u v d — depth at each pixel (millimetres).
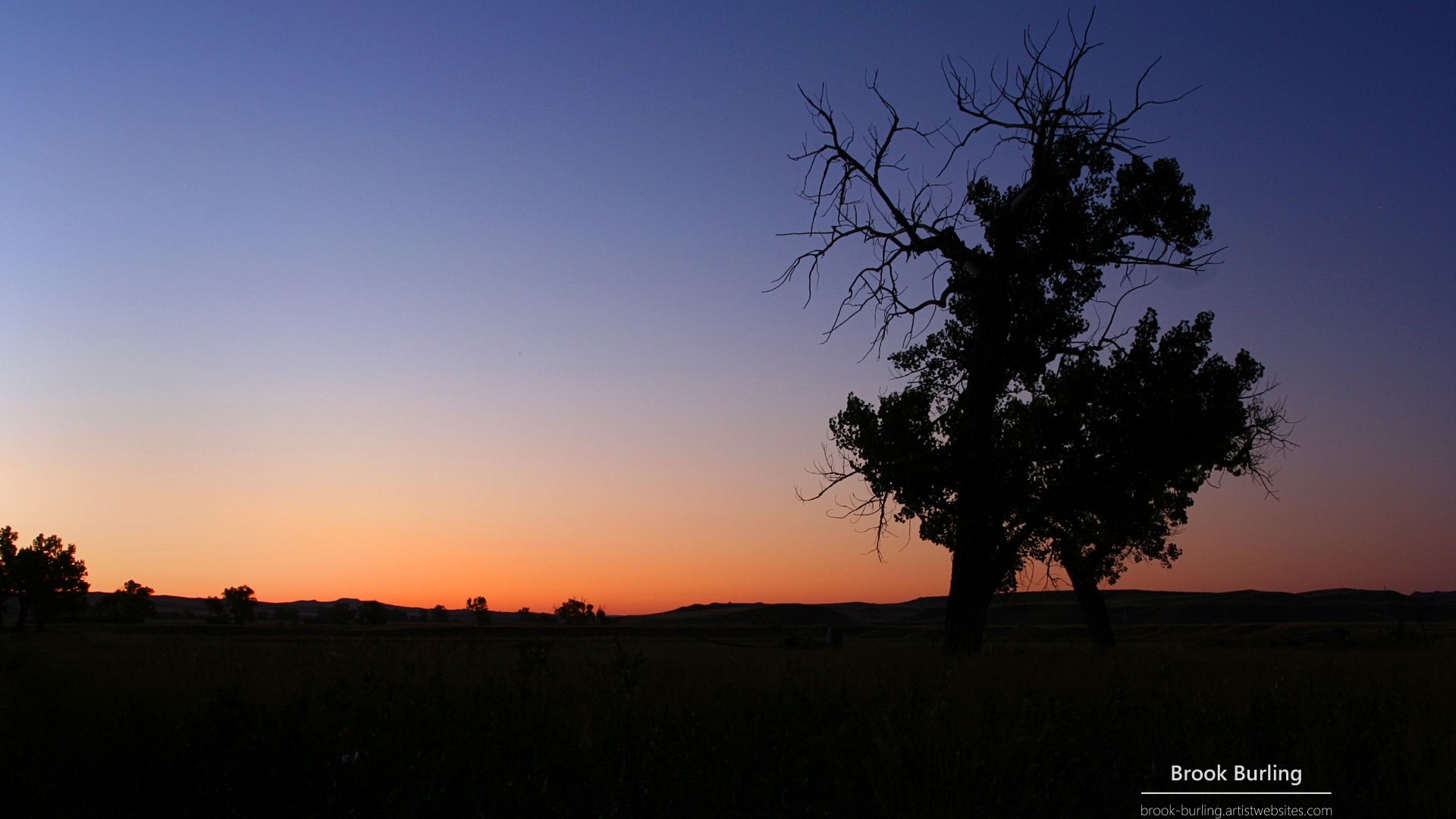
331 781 6211
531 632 75188
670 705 8930
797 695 8977
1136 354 22781
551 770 6668
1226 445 22359
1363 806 6168
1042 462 22172
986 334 23875
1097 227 25203
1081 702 9297
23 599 91375
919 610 196375
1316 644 37844
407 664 11648
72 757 7902
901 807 5934
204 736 7160
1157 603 127438
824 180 26250
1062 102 23719
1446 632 52656
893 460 22281
